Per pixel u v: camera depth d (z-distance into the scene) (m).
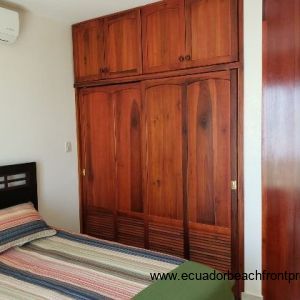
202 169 2.64
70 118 3.34
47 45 3.09
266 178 1.38
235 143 2.47
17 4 2.71
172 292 1.63
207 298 1.63
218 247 2.61
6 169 2.73
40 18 3.01
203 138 2.62
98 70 3.17
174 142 2.77
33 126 2.99
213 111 2.55
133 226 3.10
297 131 1.26
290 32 1.25
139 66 2.89
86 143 3.37
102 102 3.20
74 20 3.17
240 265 2.52
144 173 2.97
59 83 3.21
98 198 3.34
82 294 1.63
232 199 2.52
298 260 1.30
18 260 2.08
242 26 2.36
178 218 2.81
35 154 3.01
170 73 2.72
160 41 2.75
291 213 1.31
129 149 3.06
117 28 3.00
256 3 2.30
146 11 2.80
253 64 2.35
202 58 2.55
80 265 1.99
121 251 2.20
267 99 1.34
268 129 1.34
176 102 2.73
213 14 2.47
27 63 2.92
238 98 2.43
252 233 2.46
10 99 2.79
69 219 3.36
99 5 2.78
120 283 1.74
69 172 3.35
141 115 2.94
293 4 1.24
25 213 2.53
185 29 2.61
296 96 1.25
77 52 3.30
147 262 2.01
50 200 3.16
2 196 2.72
